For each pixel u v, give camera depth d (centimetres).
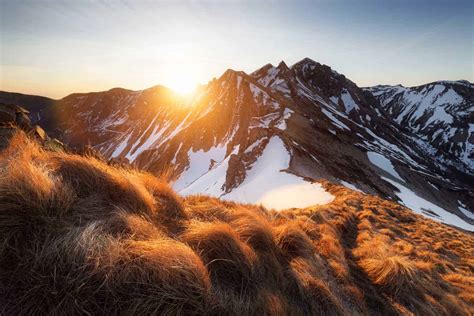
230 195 6238
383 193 8350
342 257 714
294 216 947
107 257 291
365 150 12781
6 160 402
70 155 480
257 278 415
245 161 8250
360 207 1783
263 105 14675
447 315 634
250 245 496
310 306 450
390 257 723
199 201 763
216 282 367
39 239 293
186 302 297
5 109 717
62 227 315
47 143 732
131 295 279
